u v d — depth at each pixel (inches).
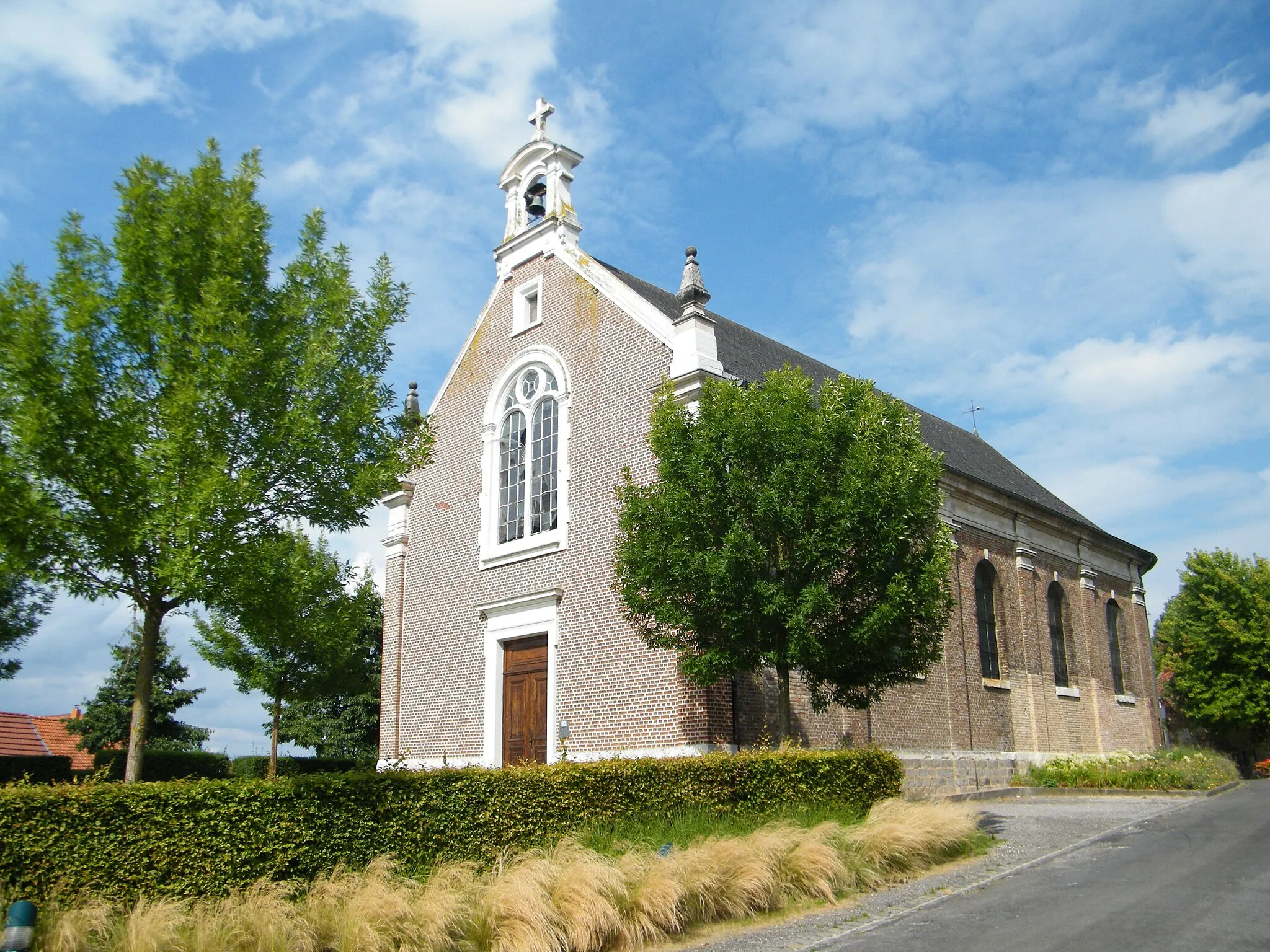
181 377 400.5
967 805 636.1
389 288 484.7
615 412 776.3
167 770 1059.9
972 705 954.7
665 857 409.7
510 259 928.3
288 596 439.8
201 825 336.8
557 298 860.6
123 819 321.1
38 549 381.4
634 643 711.7
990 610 1048.2
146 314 411.5
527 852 400.8
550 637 780.6
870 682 578.2
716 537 552.4
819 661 545.6
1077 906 389.1
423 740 889.5
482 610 850.8
